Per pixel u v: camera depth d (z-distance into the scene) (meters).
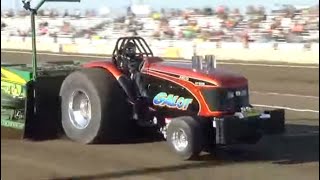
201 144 11.29
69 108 13.39
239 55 47.47
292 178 10.20
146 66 12.82
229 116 11.29
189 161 11.53
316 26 52.88
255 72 34.78
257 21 60.25
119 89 12.97
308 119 17.53
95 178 10.10
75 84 13.22
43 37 67.69
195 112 11.76
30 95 13.52
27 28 76.38
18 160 11.50
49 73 14.02
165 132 12.38
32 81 13.52
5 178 10.07
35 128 13.82
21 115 13.87
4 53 53.97
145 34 70.31
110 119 12.84
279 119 11.74
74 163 11.24
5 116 14.18
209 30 63.38
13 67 14.60
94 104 12.82
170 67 12.45
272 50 45.16
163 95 12.41
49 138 13.78
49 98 13.77
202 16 71.19
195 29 65.38
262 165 11.25
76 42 61.81
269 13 61.44
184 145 11.48
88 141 13.02
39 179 10.01
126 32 72.69
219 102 11.46
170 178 10.14
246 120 11.16
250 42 50.00
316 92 25.28
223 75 11.88
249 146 13.12
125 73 13.10
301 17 56.56
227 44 48.72
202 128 11.32
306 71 34.75
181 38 61.91
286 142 13.67
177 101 12.08
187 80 11.93
